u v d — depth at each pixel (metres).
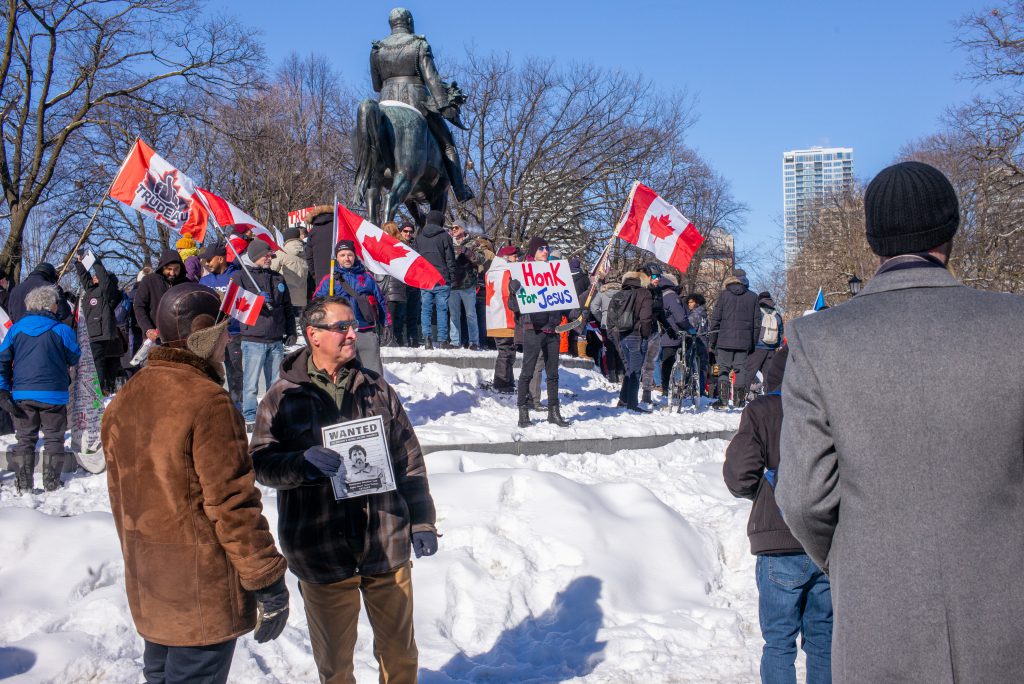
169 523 3.09
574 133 34.56
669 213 10.61
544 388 12.73
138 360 7.90
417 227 15.30
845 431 2.29
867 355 2.29
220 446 3.08
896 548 2.21
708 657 5.09
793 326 2.47
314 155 37.25
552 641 5.35
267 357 8.50
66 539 5.64
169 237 33.41
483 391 11.45
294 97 37.41
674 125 35.03
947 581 2.16
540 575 5.95
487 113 34.56
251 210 34.34
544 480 6.75
